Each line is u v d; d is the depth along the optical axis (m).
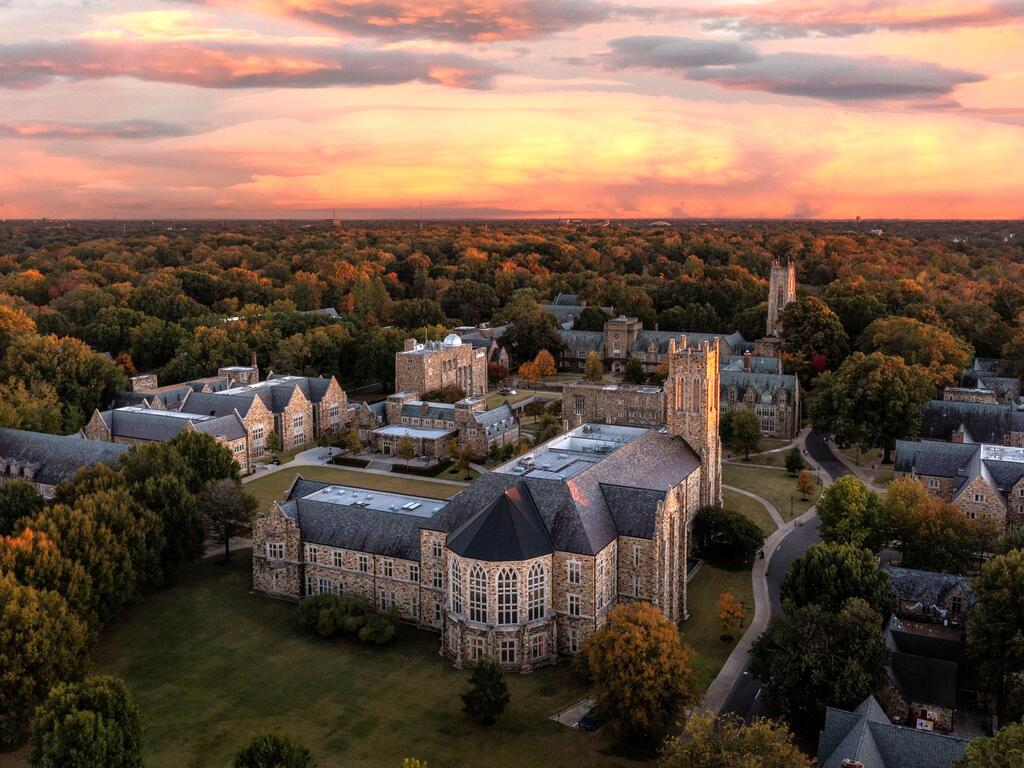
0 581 97.88
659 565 116.88
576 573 112.12
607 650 95.62
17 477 167.75
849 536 136.38
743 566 143.88
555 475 124.06
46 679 95.50
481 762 91.88
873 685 95.44
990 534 132.00
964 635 113.00
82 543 115.50
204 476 155.75
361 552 125.88
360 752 93.25
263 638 119.44
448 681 108.44
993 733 97.75
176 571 141.75
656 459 140.38
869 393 197.00
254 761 78.00
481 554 109.19
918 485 142.00
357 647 117.25
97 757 80.06
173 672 110.12
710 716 82.81
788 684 95.06
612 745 95.31
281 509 130.38
